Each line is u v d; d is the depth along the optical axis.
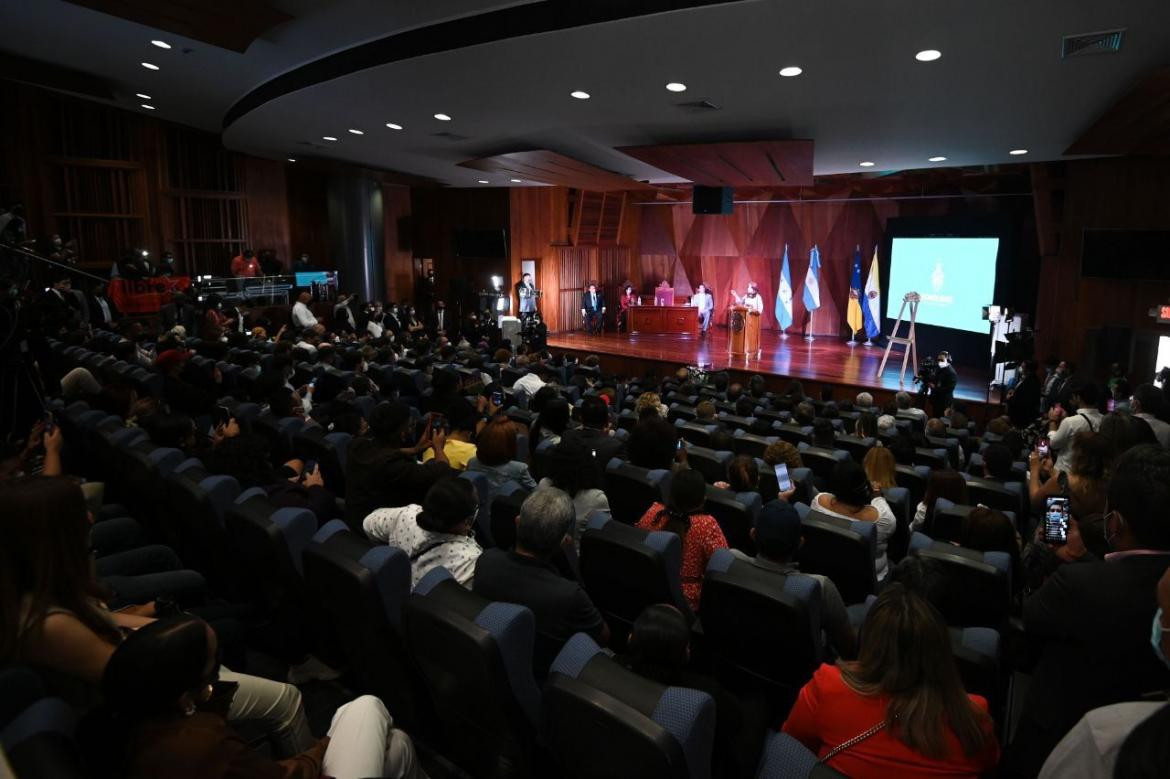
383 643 2.34
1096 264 11.90
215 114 12.93
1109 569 1.57
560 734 1.72
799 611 2.21
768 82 7.28
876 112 8.56
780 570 2.60
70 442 5.13
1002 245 13.67
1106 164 11.87
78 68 10.73
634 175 15.95
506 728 2.03
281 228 17.89
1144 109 7.84
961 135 10.01
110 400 5.26
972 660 2.25
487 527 3.80
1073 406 8.05
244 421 5.77
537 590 2.37
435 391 5.95
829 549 3.29
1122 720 0.93
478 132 10.92
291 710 2.20
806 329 19.31
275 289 15.55
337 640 2.67
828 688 1.67
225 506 3.20
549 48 6.43
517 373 9.28
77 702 1.77
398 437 3.73
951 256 14.95
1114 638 1.52
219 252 16.66
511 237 18.92
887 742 1.57
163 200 15.30
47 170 13.58
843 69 6.76
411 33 6.93
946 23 5.45
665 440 4.32
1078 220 12.27
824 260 18.88
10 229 8.62
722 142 10.05
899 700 1.56
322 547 2.45
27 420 5.48
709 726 1.58
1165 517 1.53
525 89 8.02
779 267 19.70
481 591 2.49
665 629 1.82
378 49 7.32
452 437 4.93
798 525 2.61
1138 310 11.95
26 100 13.17
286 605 2.92
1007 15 5.25
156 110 13.50
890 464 4.38
